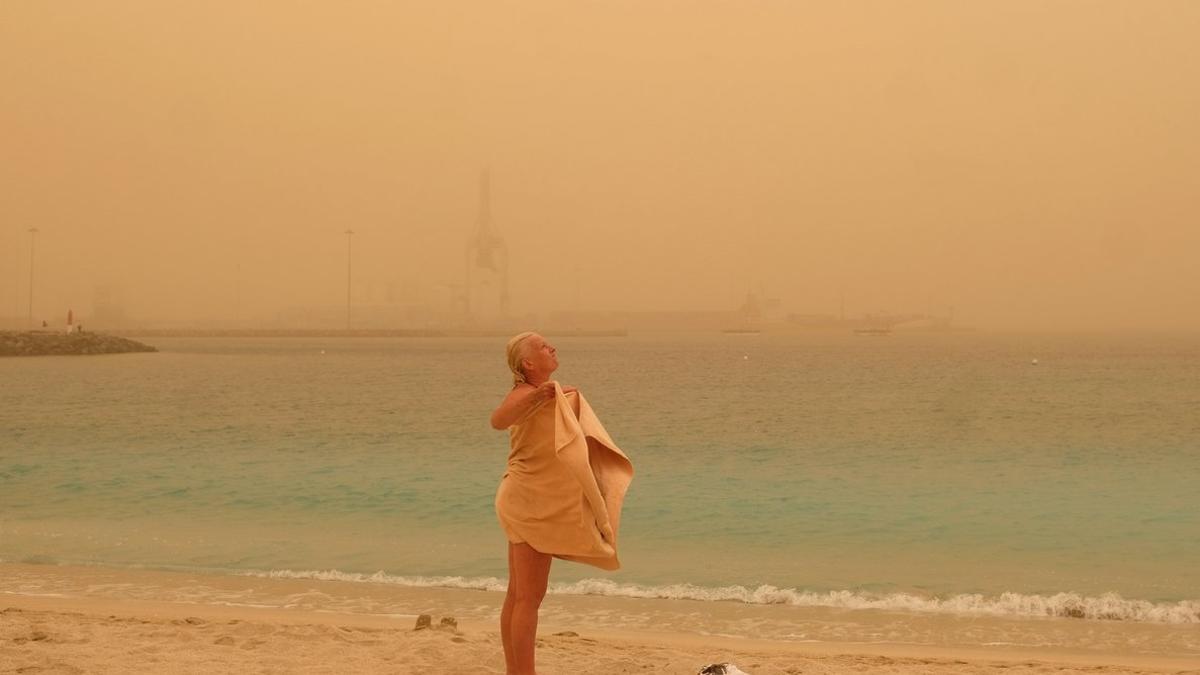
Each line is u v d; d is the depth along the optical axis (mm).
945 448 24609
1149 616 8867
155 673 5312
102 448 23812
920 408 39656
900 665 6520
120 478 18219
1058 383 59844
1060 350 148250
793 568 10922
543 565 4473
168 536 12586
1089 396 47406
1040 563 11242
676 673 5609
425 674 5359
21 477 18344
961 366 87312
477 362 94750
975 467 20594
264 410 37062
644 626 8414
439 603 9125
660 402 43562
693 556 11602
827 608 9164
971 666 6605
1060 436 28109
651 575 10523
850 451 24109
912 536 12883
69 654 5742
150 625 6875
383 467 20062
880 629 8414
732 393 50062
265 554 11477
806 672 5922
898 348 161375
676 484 17938
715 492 16844
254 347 159500
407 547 11953
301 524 13586
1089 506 15422
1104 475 19344
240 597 9312
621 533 13156
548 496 4355
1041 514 14664
